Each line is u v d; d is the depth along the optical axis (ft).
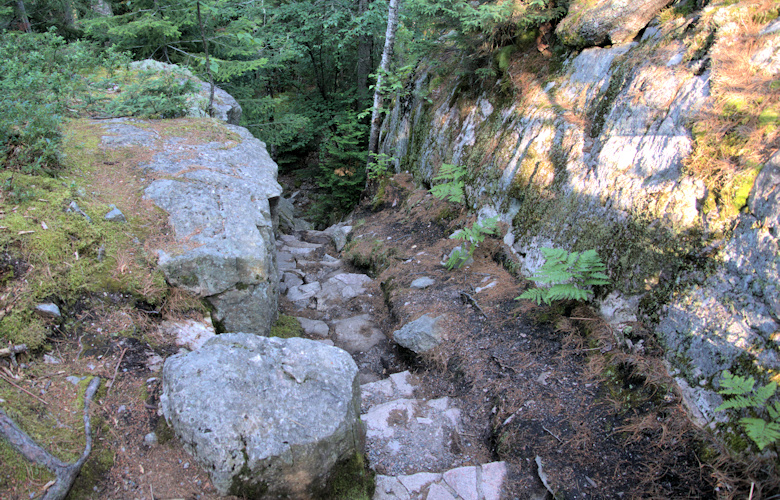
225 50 29.81
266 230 14.73
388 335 16.78
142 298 11.31
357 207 31.96
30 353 8.99
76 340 9.82
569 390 11.46
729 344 9.29
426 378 14.06
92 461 7.80
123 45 28.04
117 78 21.85
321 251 26.81
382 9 36.63
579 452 10.04
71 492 7.27
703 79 11.93
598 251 13.05
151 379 9.66
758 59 11.27
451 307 15.92
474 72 22.40
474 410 12.28
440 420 12.09
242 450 7.65
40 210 11.28
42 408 8.11
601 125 14.84
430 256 19.80
